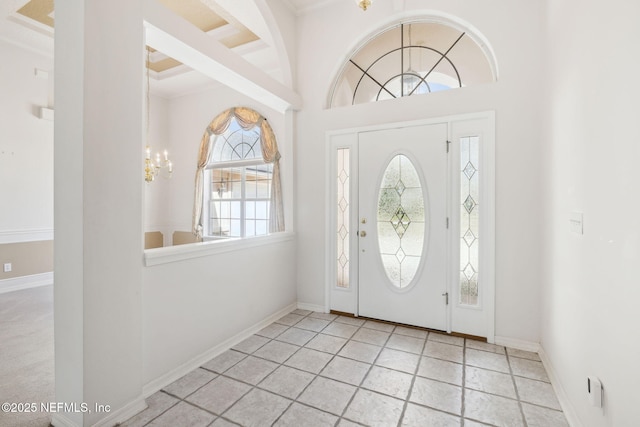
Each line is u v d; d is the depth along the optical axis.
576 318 1.68
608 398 1.31
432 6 2.91
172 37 2.10
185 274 2.24
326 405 1.87
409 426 1.69
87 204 1.57
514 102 2.62
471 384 2.08
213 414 1.79
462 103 2.82
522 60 2.60
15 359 2.38
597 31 1.44
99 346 1.62
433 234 2.96
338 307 3.46
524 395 1.97
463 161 2.85
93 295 1.59
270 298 3.21
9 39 4.17
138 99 1.83
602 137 1.39
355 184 3.34
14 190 4.33
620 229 1.22
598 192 1.42
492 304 2.70
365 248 3.30
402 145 3.09
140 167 1.85
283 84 3.56
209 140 5.75
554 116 2.12
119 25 1.72
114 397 1.69
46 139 4.62
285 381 2.12
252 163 5.48
